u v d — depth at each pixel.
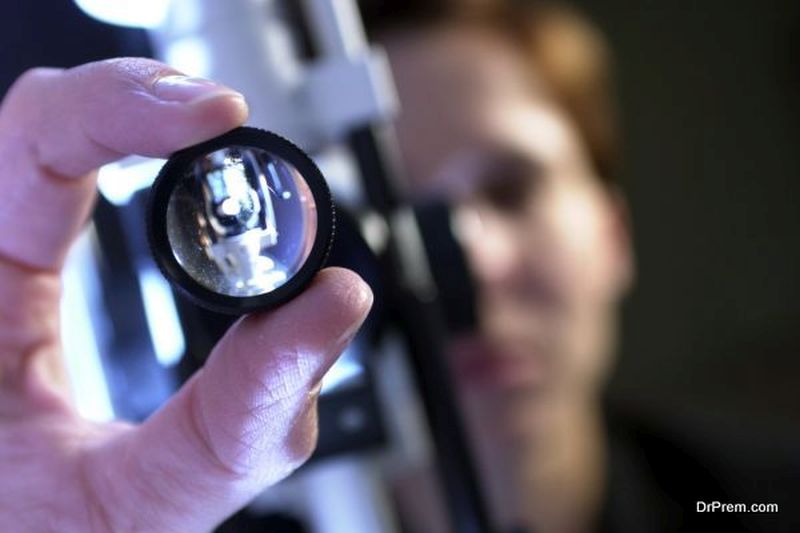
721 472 0.72
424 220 0.33
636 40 1.06
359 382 0.31
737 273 1.06
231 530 0.30
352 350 0.30
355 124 0.31
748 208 1.07
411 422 0.32
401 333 0.31
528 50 0.67
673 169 1.06
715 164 1.07
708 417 0.78
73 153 0.24
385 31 0.63
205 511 0.23
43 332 0.26
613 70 1.05
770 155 1.07
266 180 0.21
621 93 1.06
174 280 0.21
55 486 0.24
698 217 1.06
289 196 0.21
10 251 0.25
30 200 0.25
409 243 0.32
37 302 0.26
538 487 0.64
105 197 0.29
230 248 0.21
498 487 0.61
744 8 1.07
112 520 0.24
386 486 0.36
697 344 1.05
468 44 0.63
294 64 0.32
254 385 0.21
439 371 0.31
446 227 0.33
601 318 0.70
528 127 0.62
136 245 0.29
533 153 0.61
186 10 0.30
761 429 0.75
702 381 1.03
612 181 0.75
